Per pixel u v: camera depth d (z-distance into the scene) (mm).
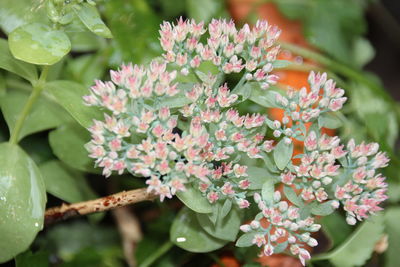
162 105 403
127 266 523
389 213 496
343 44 558
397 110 540
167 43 406
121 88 414
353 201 407
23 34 411
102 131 397
